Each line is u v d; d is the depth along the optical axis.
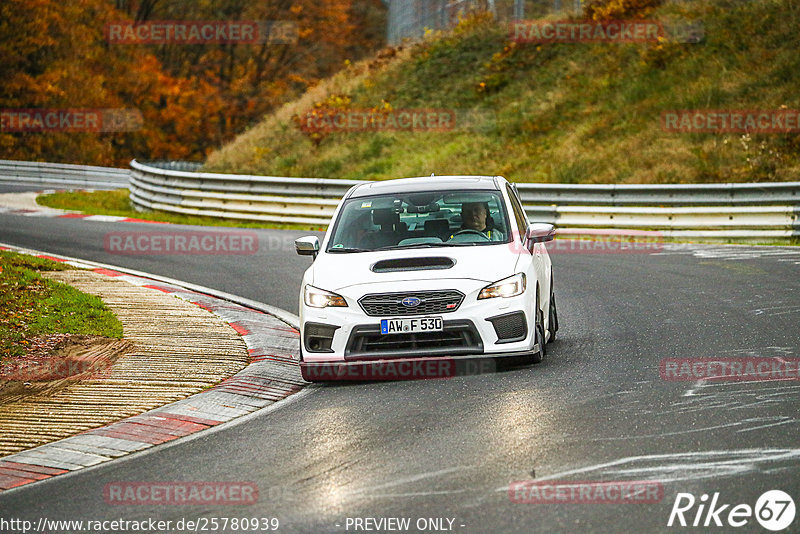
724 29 107.69
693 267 51.44
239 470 21.06
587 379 27.67
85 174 136.38
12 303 40.69
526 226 34.03
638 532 16.03
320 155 112.44
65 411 27.12
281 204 84.06
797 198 65.06
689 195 69.12
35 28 190.12
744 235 65.31
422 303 28.67
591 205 73.25
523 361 29.70
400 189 33.69
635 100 101.69
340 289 29.20
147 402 27.98
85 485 20.72
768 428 21.66
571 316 39.38
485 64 124.69
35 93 192.25
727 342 32.06
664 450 20.42
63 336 35.91
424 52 133.62
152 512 18.52
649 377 27.52
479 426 23.19
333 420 25.02
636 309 39.88
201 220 88.38
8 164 143.75
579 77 112.06
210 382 30.28
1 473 21.94
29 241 69.50
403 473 19.92
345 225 32.47
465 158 101.81
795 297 40.00
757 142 84.69
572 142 97.62
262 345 35.88
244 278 53.91
